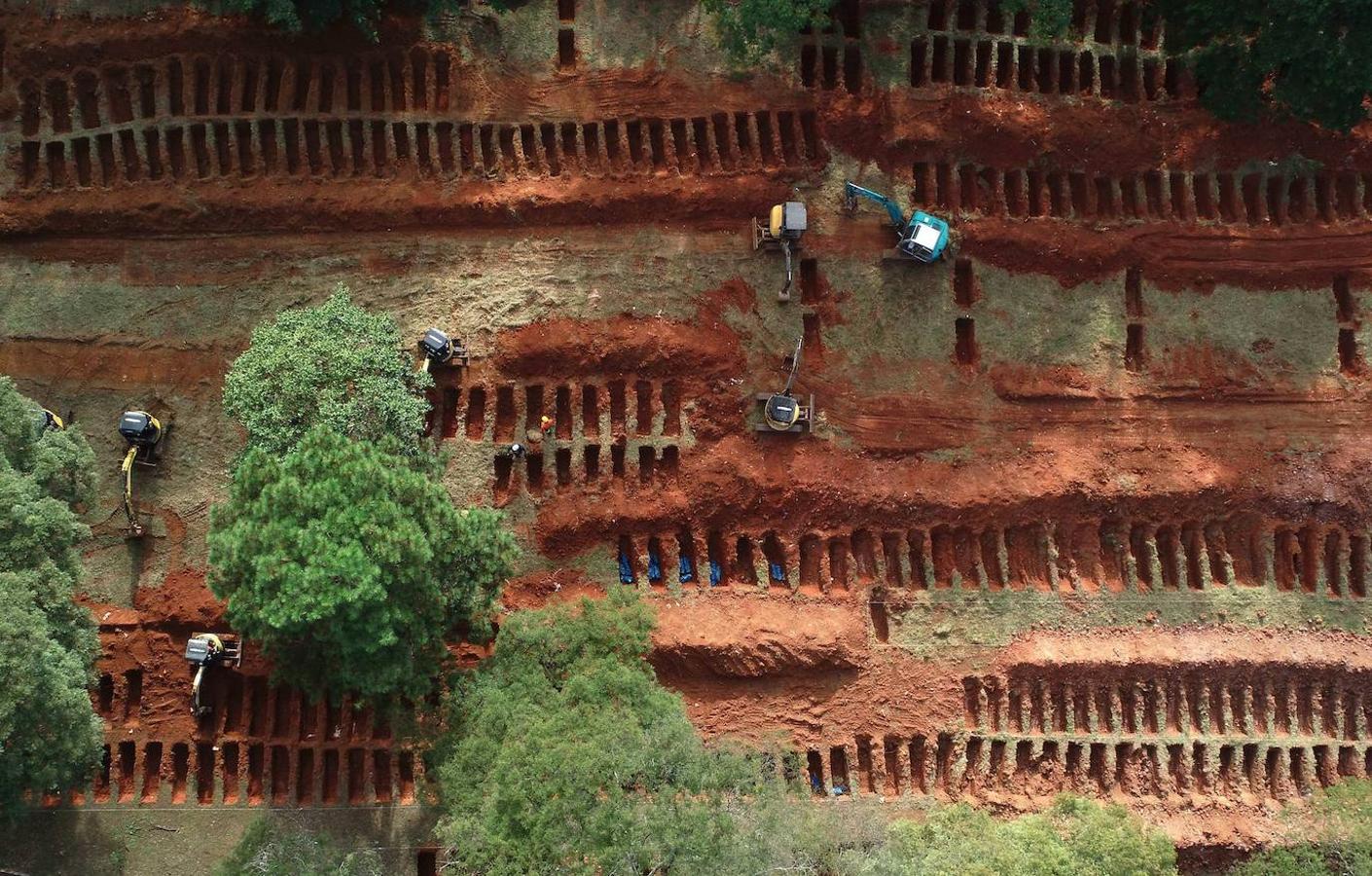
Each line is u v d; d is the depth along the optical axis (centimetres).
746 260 3772
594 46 3772
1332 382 3916
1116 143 3888
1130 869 3278
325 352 3334
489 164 3741
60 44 3619
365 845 3506
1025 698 3759
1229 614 3831
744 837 2903
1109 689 3788
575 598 3659
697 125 3781
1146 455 3838
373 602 2816
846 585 3750
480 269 3719
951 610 3756
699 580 3697
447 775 3041
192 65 3647
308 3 3484
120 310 3684
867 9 3816
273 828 3341
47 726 2836
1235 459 3853
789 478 3700
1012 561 3825
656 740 2964
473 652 3578
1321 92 3644
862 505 3712
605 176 3744
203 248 3716
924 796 3681
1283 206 3947
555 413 3691
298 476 2919
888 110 3788
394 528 2878
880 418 3772
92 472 3234
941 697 3722
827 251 3797
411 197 3688
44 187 3672
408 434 3378
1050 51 3891
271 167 3697
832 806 3591
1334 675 3831
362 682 2988
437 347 3562
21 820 3466
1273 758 3853
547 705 3095
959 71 3903
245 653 3553
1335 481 3859
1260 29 3628
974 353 3844
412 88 3719
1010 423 3819
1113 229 3903
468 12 3731
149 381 3672
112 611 3575
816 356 3788
